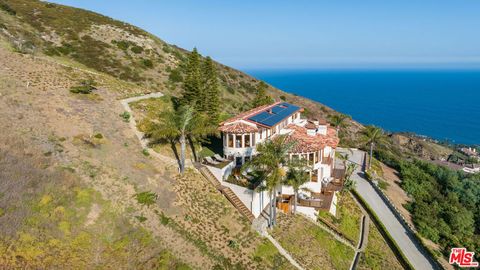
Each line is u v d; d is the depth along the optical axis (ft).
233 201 120.47
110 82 202.69
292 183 114.83
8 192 88.43
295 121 187.93
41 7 312.50
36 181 96.12
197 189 123.24
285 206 129.08
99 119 149.28
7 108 132.05
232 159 144.15
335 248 118.01
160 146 146.20
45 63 195.83
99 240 87.92
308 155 137.69
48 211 88.58
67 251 80.94
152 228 98.17
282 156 109.60
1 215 81.15
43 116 135.44
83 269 78.43
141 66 267.39
